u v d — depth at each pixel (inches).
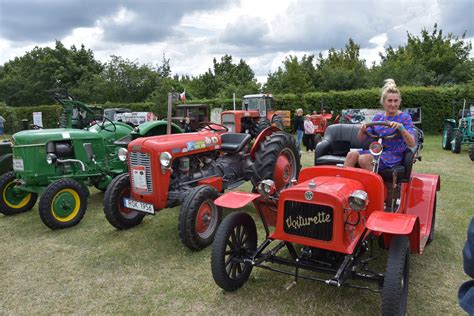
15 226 195.3
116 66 1230.9
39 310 116.1
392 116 143.6
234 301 116.4
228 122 518.3
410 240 108.3
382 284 100.0
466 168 319.3
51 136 207.9
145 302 118.6
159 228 184.4
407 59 1143.6
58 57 1546.5
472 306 58.1
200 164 190.4
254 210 209.3
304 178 129.3
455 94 668.7
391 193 137.9
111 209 174.4
